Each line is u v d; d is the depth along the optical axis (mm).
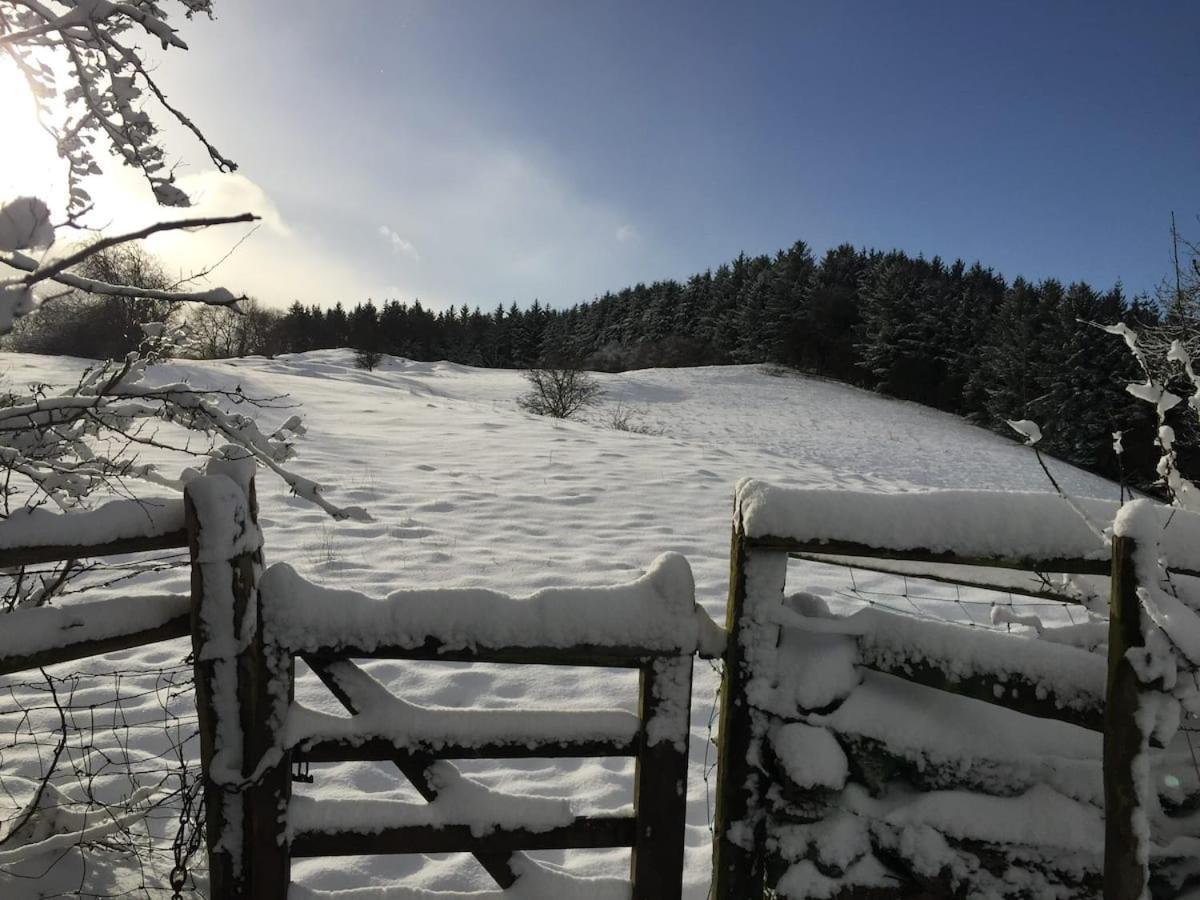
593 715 2049
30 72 1679
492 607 1970
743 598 2066
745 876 2102
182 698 3850
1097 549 1839
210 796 1908
